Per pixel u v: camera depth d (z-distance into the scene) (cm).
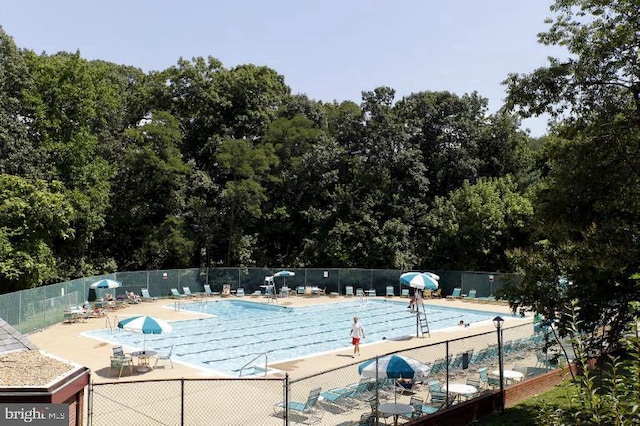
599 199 1744
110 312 3319
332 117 5834
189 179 4669
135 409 1447
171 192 4472
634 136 1797
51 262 3466
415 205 4747
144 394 1591
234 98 5084
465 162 4978
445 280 4203
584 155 1817
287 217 4909
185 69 4944
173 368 1998
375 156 4738
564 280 1580
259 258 4862
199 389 1659
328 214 4675
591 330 1408
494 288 3938
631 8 1728
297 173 4941
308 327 3005
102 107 4472
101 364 2048
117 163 4503
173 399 1542
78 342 2473
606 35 1783
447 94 5225
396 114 5094
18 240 3319
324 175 4800
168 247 4372
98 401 1510
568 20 1880
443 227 4397
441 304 3784
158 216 4709
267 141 4925
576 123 1925
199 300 3947
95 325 2912
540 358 1950
